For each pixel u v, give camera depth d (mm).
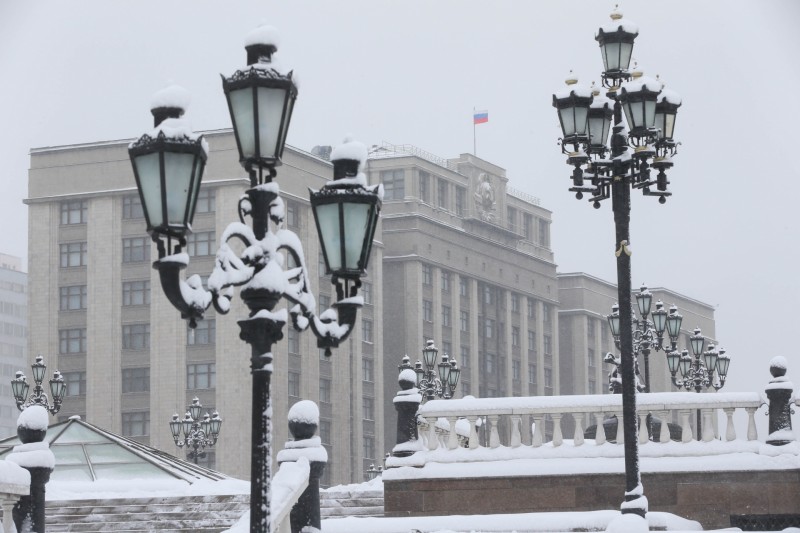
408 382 47250
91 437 58625
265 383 19484
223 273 19422
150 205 18719
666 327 85812
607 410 45938
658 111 41062
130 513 47250
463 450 46656
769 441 45156
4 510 29359
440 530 40906
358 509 50469
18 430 32500
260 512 19188
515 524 41938
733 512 44594
